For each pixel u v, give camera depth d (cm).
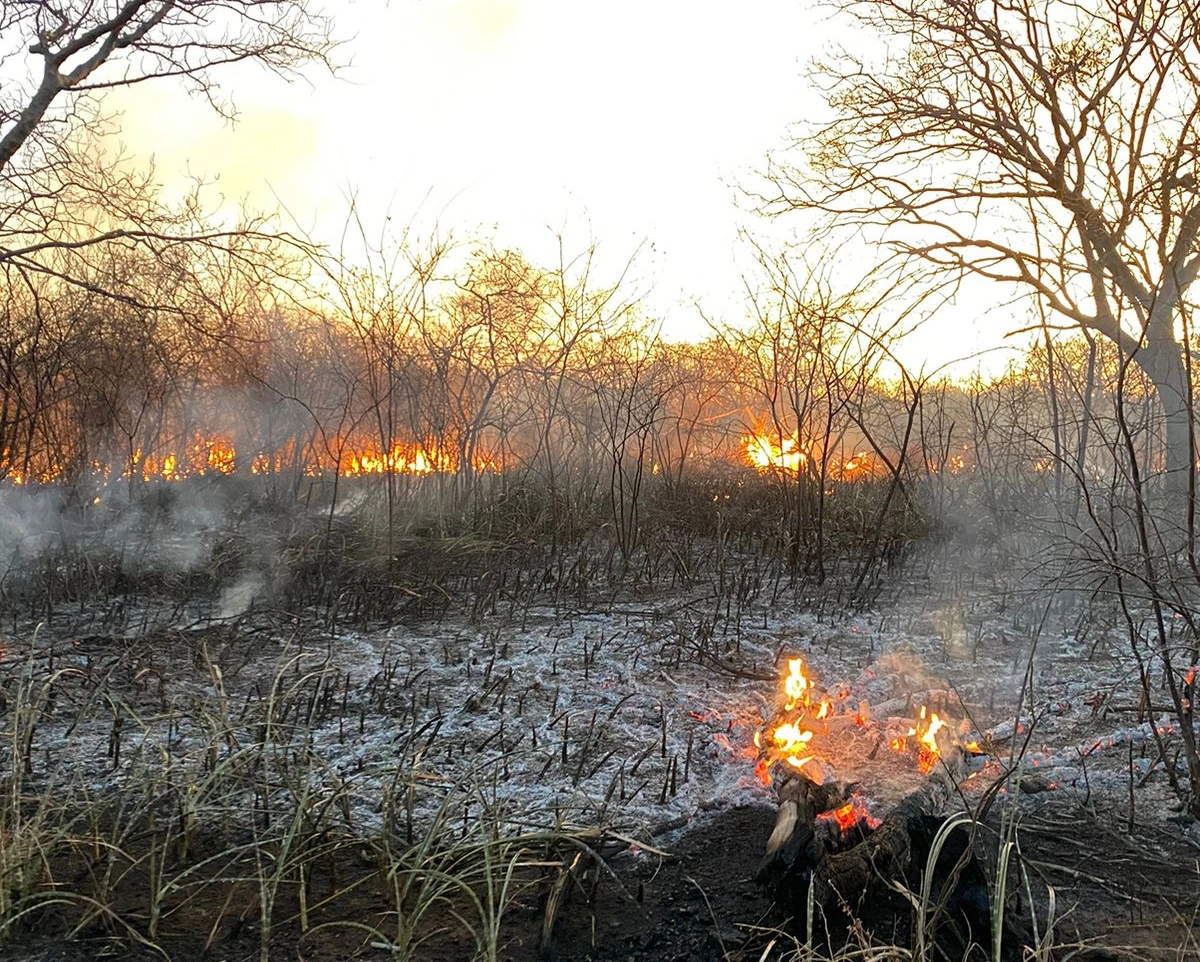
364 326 901
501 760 396
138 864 310
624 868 318
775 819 344
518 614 667
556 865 289
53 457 880
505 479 962
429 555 764
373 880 305
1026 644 603
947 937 273
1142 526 380
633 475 1080
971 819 283
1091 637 612
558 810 321
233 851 289
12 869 282
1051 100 993
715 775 394
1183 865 321
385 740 420
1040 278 605
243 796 354
